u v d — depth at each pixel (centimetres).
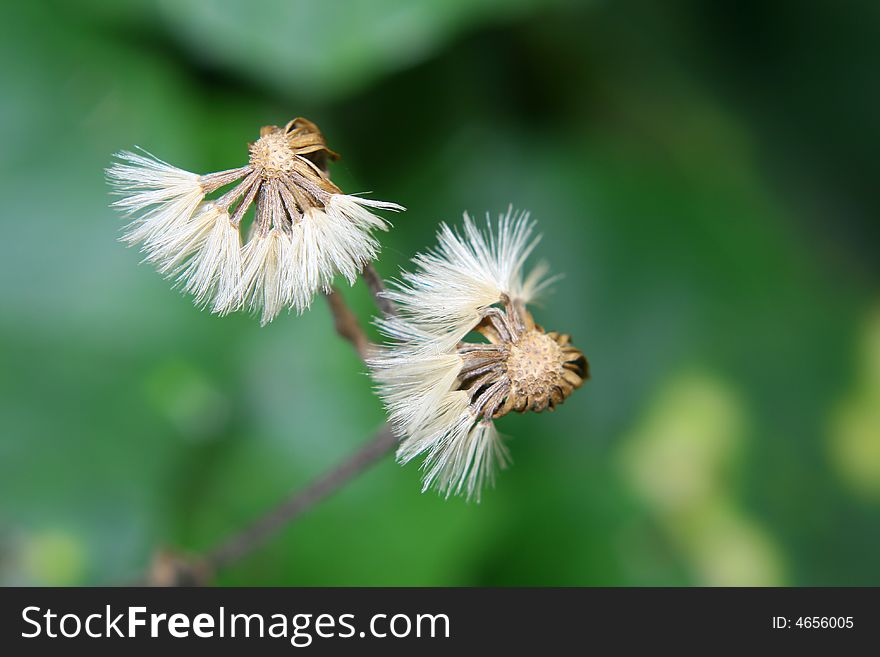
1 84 42
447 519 41
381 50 39
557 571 44
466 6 40
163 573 34
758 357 51
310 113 46
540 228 51
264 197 30
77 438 40
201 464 40
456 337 30
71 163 42
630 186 52
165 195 30
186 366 41
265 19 39
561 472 48
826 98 56
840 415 51
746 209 54
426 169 49
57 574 39
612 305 51
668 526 47
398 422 30
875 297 54
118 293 41
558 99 52
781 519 48
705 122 55
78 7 43
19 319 40
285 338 42
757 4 55
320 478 33
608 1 52
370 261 31
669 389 50
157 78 43
